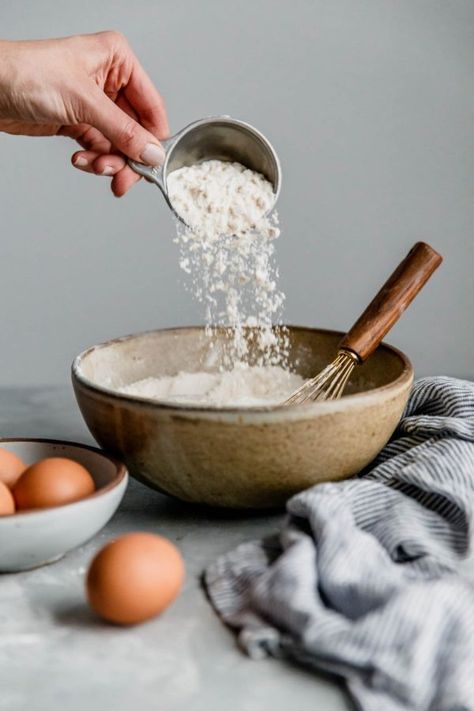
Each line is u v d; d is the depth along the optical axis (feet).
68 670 1.90
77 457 2.45
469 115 4.55
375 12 4.43
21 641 1.99
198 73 4.48
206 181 2.87
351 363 2.65
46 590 2.17
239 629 2.03
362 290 4.73
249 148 2.89
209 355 3.00
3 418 3.19
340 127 4.56
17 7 4.39
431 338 4.86
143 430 2.35
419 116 4.55
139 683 1.87
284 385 2.96
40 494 2.22
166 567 2.01
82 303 4.77
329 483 2.31
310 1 4.41
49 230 4.68
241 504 2.43
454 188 4.64
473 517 2.23
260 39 4.45
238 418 2.27
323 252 4.70
